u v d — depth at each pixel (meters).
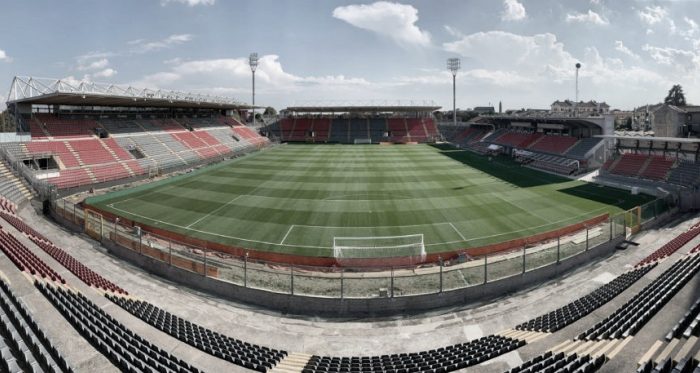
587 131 59.69
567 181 45.72
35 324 11.21
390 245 25.66
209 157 66.56
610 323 12.80
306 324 16.70
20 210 32.97
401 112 114.38
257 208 34.56
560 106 154.88
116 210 34.41
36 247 21.09
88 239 26.67
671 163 41.62
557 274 21.02
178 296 18.94
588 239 24.22
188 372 10.44
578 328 13.29
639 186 40.88
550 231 26.22
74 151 49.78
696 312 11.33
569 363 9.84
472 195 38.66
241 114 116.94
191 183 45.81
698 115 55.72
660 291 13.94
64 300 13.55
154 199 38.25
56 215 31.77
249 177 49.34
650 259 21.27
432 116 114.25
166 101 59.53
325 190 41.50
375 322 16.88
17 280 14.09
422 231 28.27
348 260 22.00
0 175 37.75
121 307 15.23
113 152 53.62
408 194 39.31
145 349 11.72
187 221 31.11
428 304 18.06
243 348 13.59
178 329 14.18
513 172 52.44
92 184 44.50
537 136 70.62
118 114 66.06
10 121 54.22
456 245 25.64
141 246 22.48
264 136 100.75
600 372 9.21
